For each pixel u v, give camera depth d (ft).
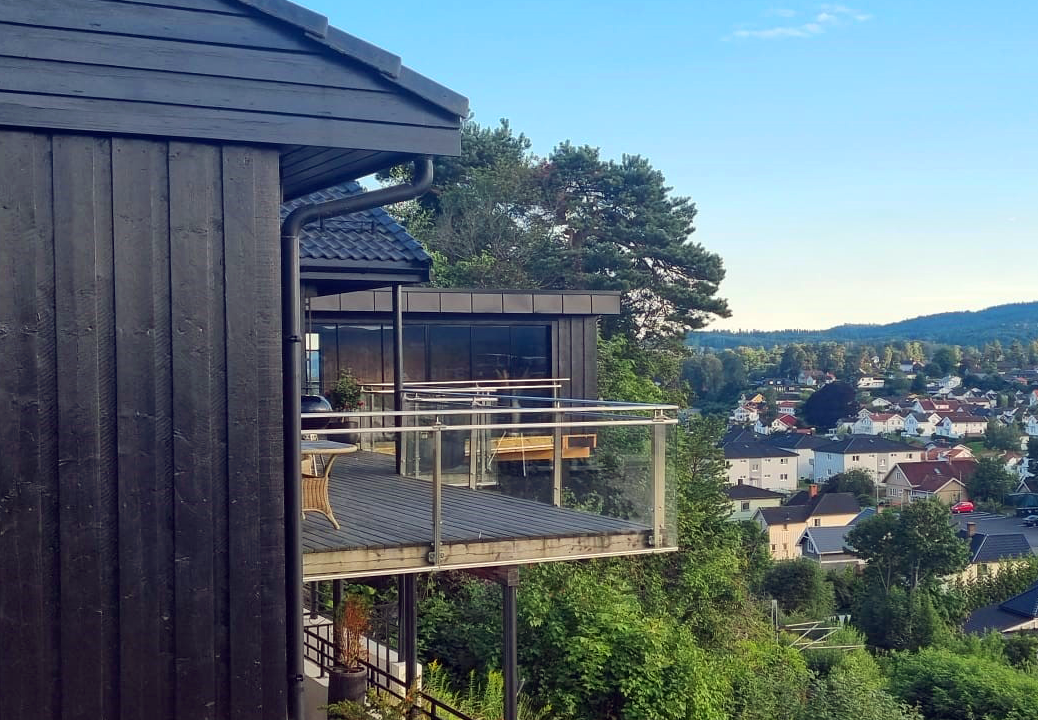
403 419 30.25
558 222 112.37
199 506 14.51
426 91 16.03
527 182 109.50
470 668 40.14
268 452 14.98
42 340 13.53
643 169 110.11
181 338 14.37
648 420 21.76
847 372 530.68
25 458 13.46
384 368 44.96
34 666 13.52
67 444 13.69
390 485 27.94
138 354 14.10
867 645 131.75
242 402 14.79
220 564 14.67
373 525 21.26
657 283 105.91
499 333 48.98
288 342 15.72
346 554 18.95
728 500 74.18
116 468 13.98
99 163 13.87
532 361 50.11
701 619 60.49
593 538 21.16
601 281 100.94
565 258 102.53
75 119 13.55
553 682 40.06
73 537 13.74
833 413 437.99
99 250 13.85
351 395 35.83
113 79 13.82
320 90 15.34
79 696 13.76
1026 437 401.70
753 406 433.89
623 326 104.06
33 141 13.47
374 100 15.81
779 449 349.20
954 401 455.22
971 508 287.48
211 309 14.58
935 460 332.60
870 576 160.15
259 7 14.69
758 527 121.19
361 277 31.04
